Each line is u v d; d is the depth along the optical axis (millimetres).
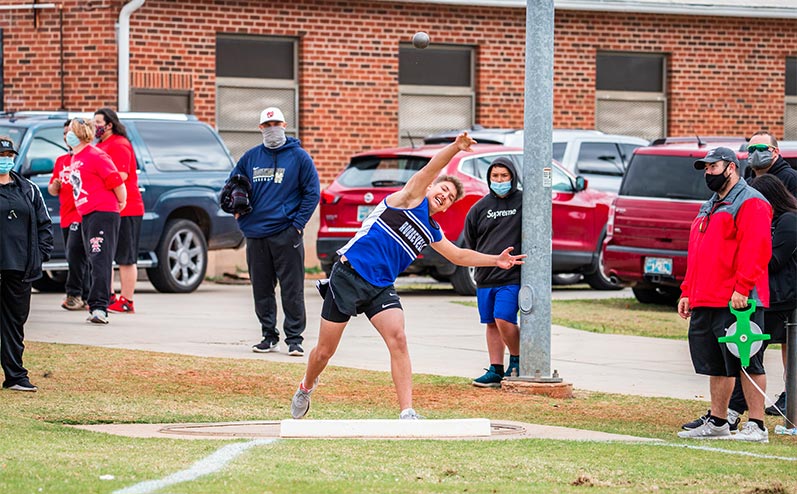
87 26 47281
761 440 19062
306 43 50500
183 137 40500
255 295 27000
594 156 44375
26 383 21344
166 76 48312
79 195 30484
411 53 52344
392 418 19703
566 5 53312
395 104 51844
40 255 21328
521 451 16469
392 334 18062
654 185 37844
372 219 18125
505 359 27969
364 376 23953
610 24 55000
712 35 56531
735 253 18844
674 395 23016
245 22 49469
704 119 56656
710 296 18922
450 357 27391
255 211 26578
